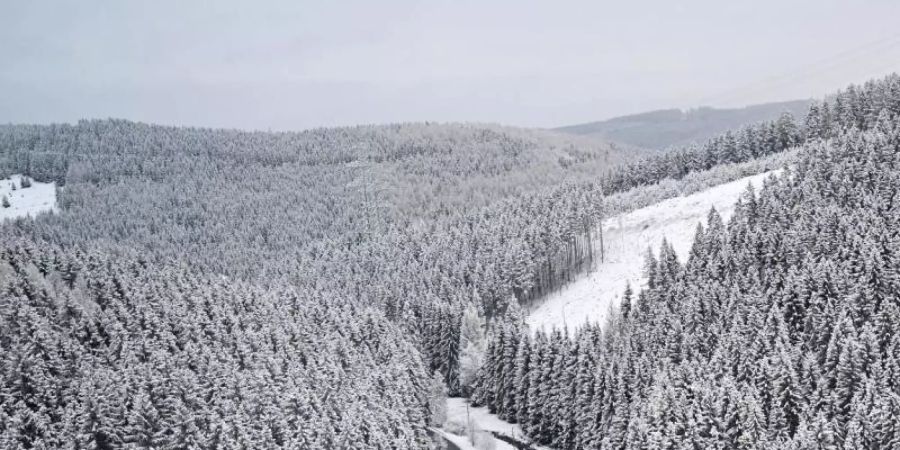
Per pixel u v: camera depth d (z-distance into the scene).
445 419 91.19
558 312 116.88
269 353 80.62
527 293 130.38
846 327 56.69
